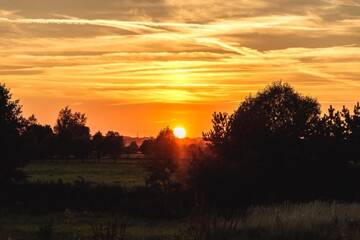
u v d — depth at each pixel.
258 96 37.16
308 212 18.45
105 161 128.12
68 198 35.31
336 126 34.09
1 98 44.12
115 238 12.67
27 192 37.31
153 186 35.00
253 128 33.19
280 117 35.56
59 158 135.75
